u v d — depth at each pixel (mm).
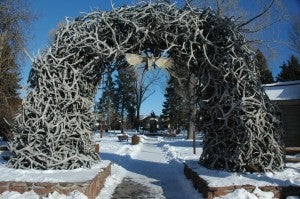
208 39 10430
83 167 9992
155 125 64312
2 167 9742
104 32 10602
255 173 9406
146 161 17172
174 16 10484
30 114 9797
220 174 9406
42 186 7969
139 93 57781
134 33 10578
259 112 9633
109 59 10797
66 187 7969
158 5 10750
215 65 10164
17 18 27484
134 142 28797
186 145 28156
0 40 24328
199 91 10750
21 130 9758
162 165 15711
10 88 26922
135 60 10492
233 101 9781
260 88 9984
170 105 54688
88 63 10344
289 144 20906
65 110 9867
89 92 10805
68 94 9930
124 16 10547
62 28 10562
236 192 8016
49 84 9867
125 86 63281
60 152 9703
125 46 10695
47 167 9523
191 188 10078
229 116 9766
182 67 11242
